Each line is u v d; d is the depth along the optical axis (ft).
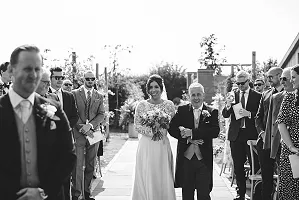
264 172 19.29
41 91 16.17
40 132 9.05
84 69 47.96
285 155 15.20
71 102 19.08
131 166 33.63
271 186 19.26
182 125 17.76
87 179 21.98
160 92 18.89
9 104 8.96
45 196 8.80
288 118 14.88
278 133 17.20
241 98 22.93
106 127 54.39
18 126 8.94
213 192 24.29
